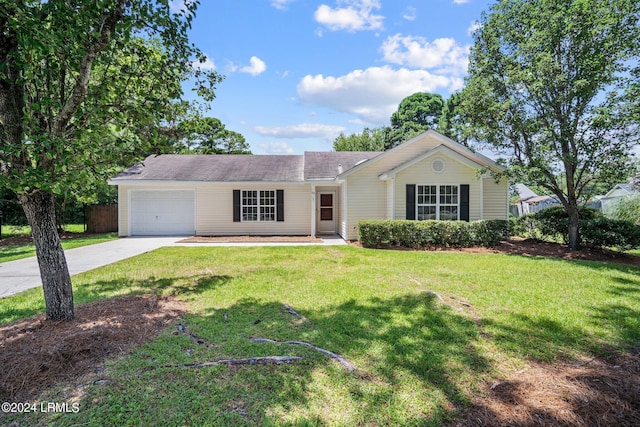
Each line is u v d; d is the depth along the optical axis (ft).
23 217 53.83
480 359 10.59
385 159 43.32
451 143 42.91
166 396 8.39
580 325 13.35
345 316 14.33
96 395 8.38
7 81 10.69
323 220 53.01
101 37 11.20
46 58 11.12
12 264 27.55
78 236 51.13
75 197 50.93
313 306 15.76
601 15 29.07
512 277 21.66
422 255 31.01
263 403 8.21
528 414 7.84
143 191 50.44
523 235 42.42
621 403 8.16
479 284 19.88
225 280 21.01
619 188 71.72
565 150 31.73
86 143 11.00
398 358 10.55
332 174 48.19
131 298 16.70
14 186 9.66
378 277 21.83
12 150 9.30
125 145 12.25
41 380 8.87
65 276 13.23
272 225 50.85
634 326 13.24
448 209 40.42
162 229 50.90
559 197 33.73
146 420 7.50
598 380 9.25
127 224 49.90
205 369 9.68
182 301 16.55
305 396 8.53
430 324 13.43
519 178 34.40
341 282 20.42
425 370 9.89
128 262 27.53
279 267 25.23
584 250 32.53
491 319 13.98
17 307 15.58
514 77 31.60
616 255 30.63
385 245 36.78
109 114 12.42
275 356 10.52
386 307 15.56
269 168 53.78
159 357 10.39
